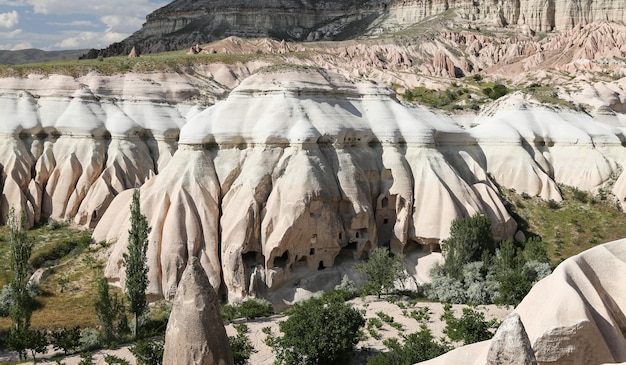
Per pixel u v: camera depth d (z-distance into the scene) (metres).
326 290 52.09
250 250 51.59
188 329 22.55
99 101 74.69
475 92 106.44
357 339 38.81
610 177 68.19
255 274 50.53
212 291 23.41
